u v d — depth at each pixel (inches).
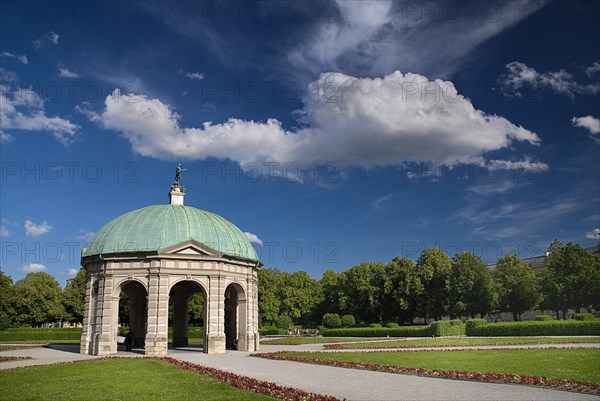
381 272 4744.1
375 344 2514.8
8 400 905.5
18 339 3668.8
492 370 1263.5
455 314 4188.0
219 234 2295.8
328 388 1022.4
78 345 2871.6
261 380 1153.4
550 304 4202.8
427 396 918.4
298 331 4392.2
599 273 4001.0
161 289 2080.5
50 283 5044.3
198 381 1127.6
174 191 2468.0
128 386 1055.6
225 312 2610.7
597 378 1095.0
